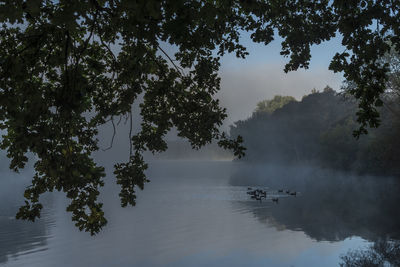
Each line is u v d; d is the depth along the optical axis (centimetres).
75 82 446
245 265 2011
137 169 720
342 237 2441
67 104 436
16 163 544
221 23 648
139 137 738
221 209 4031
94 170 602
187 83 680
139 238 2725
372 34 654
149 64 639
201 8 374
